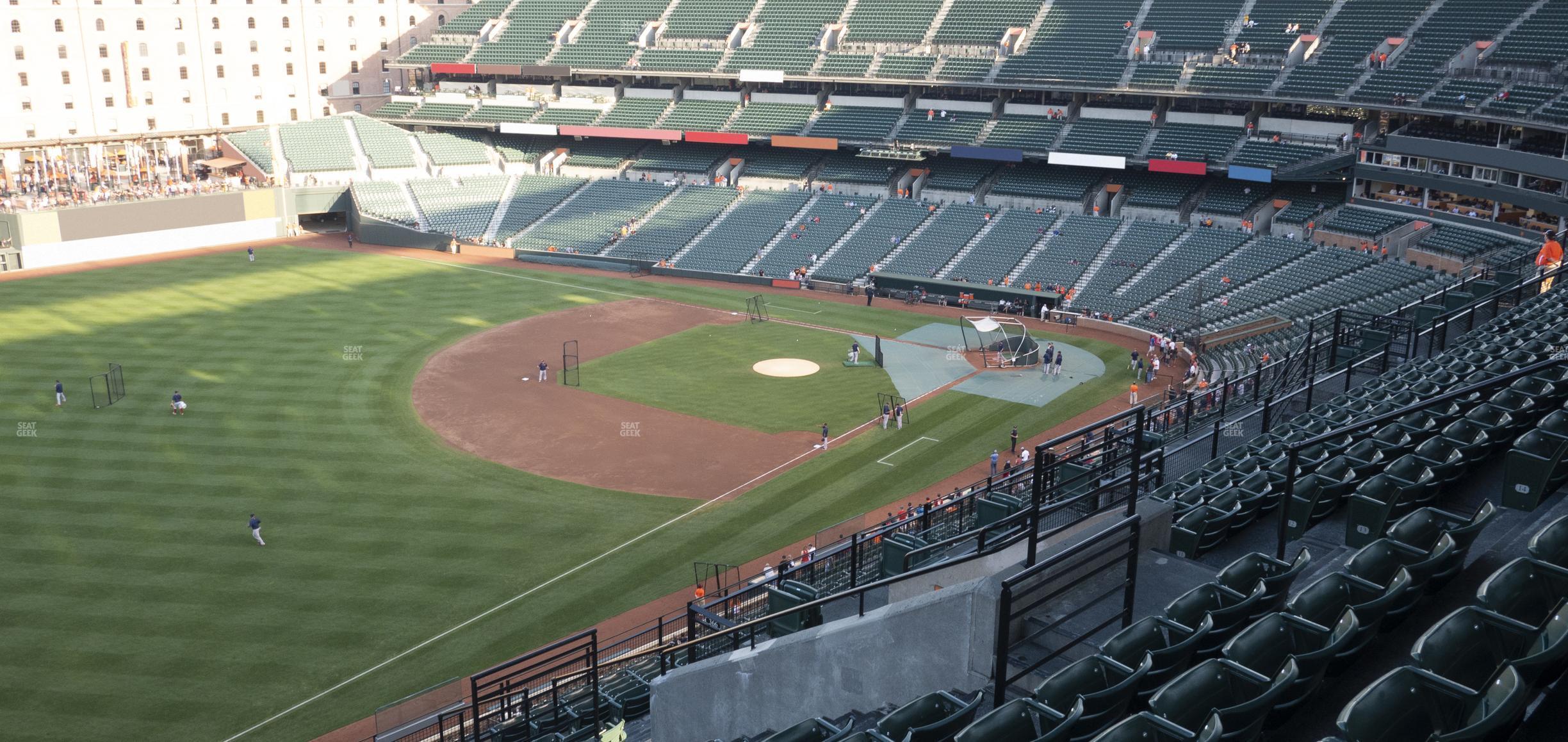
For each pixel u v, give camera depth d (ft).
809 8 333.83
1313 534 54.49
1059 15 297.53
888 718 40.45
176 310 240.32
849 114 313.32
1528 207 194.80
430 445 168.66
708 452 168.45
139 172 327.47
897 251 281.74
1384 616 38.68
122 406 179.93
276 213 322.14
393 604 120.67
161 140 337.31
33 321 228.84
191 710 100.99
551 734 80.02
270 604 119.65
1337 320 112.16
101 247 291.17
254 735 97.71
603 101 347.97
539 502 149.07
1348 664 38.17
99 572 125.29
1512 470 48.78
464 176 346.95
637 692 87.86
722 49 333.01
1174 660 38.88
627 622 117.70
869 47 313.53
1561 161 185.16
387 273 283.38
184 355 208.23
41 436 165.99
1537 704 31.71
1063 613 45.55
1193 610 42.14
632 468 162.09
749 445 171.63
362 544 134.51
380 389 193.26
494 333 232.53
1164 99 277.44
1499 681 29.32
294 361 207.21
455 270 289.74
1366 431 66.08
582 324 241.76
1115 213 276.62
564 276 288.92
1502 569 35.27
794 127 314.14
